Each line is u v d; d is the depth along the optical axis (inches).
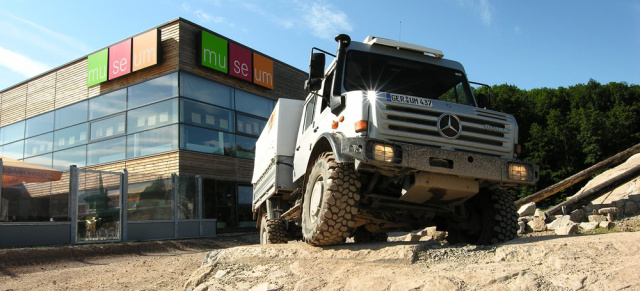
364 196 216.4
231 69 796.0
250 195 812.0
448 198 210.5
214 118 768.3
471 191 201.5
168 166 705.6
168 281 267.3
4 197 471.8
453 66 262.1
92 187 554.3
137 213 606.5
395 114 199.8
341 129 216.1
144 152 738.8
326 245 221.9
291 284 180.1
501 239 218.1
